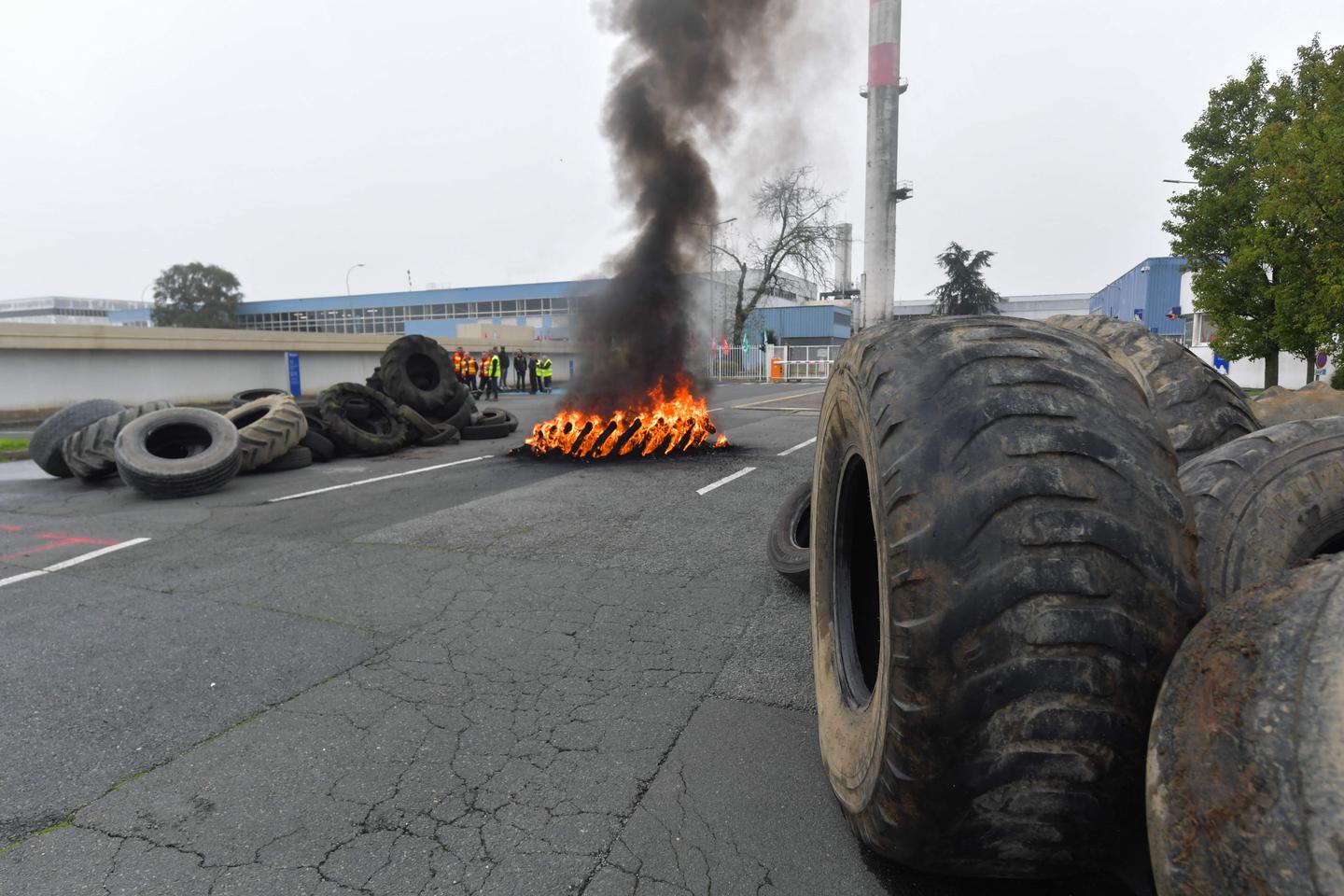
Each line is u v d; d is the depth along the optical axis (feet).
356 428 36.76
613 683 10.21
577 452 34.19
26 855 6.82
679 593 14.11
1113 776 4.39
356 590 14.67
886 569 4.81
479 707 9.62
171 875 6.52
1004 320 5.80
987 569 4.35
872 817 5.26
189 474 25.45
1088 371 5.16
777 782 7.73
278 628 12.62
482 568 16.02
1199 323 93.56
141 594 14.74
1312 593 3.73
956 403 4.92
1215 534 6.28
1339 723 3.15
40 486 29.53
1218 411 9.87
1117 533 4.38
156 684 10.48
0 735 9.11
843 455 7.27
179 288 235.61
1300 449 6.56
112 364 68.03
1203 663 3.93
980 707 4.31
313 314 294.66
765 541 17.98
